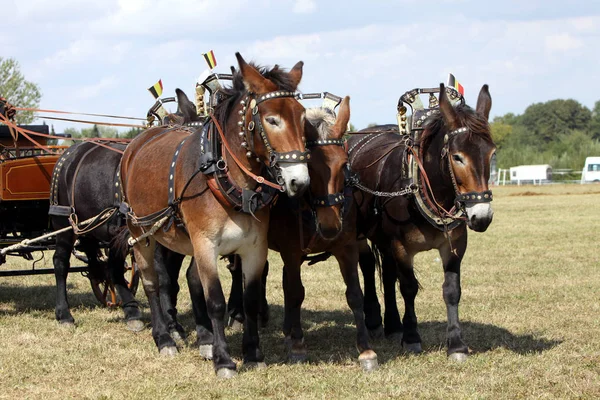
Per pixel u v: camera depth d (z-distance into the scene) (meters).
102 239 8.72
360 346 6.71
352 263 6.78
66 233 8.97
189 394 5.93
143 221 7.08
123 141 9.42
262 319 8.72
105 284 10.05
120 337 8.28
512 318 8.84
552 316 8.91
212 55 6.89
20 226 9.84
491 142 6.28
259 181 6.09
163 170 6.83
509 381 6.15
